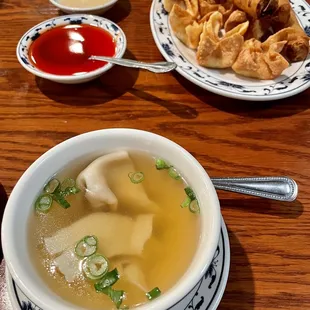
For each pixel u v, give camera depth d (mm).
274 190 212
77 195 186
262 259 203
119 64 285
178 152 182
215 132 261
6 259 146
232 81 284
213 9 328
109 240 174
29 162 244
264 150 251
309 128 264
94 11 332
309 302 189
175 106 277
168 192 186
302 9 339
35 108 274
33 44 303
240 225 214
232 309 187
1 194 225
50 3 354
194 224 173
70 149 184
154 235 176
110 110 274
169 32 312
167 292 145
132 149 191
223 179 216
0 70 300
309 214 219
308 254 204
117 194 189
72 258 167
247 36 319
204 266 144
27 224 168
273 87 277
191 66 289
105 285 159
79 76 273
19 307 163
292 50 293
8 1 356
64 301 150
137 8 350
